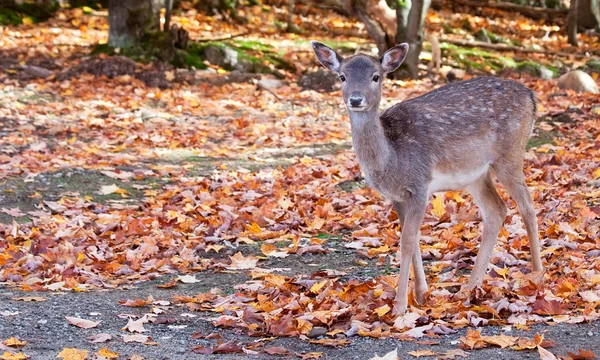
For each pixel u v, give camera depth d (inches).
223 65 887.1
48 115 703.1
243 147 631.8
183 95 772.6
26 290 355.3
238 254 403.2
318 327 304.3
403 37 869.2
